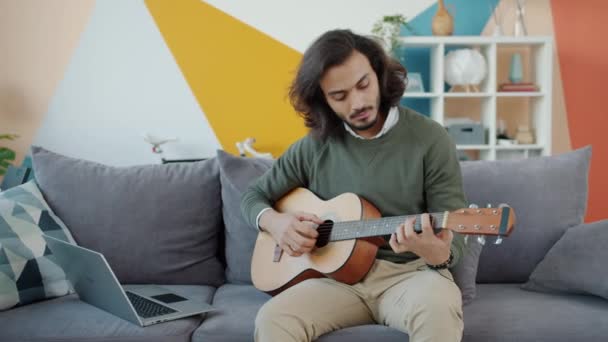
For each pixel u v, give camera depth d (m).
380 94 1.61
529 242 1.86
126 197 2.06
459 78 3.63
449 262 1.42
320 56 1.52
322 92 1.65
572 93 3.93
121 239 2.02
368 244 1.54
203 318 1.67
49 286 1.81
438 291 1.37
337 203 1.63
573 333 1.46
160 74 3.86
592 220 3.96
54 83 3.80
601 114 3.93
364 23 3.89
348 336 1.47
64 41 3.79
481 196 1.88
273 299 1.52
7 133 3.80
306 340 1.45
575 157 1.94
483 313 1.57
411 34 3.90
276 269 1.73
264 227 1.75
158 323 1.57
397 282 1.54
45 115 3.82
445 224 1.28
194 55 3.87
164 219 2.04
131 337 1.53
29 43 3.77
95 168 2.14
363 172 1.64
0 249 1.78
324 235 1.61
